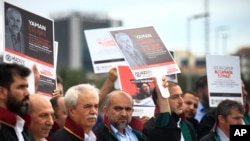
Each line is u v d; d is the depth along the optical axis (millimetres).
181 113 10328
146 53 10023
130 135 9258
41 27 8625
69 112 8250
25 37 8281
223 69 11859
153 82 10961
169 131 9781
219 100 11734
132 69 9906
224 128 9938
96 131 8914
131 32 10102
